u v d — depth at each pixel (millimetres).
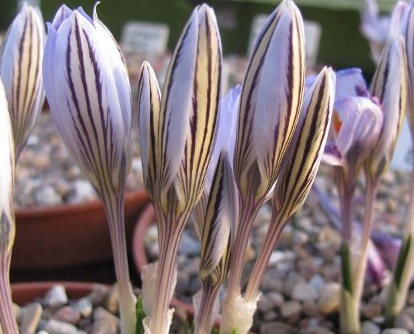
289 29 119
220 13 529
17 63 154
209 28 118
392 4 476
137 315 160
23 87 156
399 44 173
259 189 134
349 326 223
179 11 531
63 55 128
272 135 126
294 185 135
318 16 489
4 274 130
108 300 229
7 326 134
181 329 203
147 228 290
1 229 125
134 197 294
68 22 127
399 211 336
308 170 134
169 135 124
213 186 138
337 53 495
